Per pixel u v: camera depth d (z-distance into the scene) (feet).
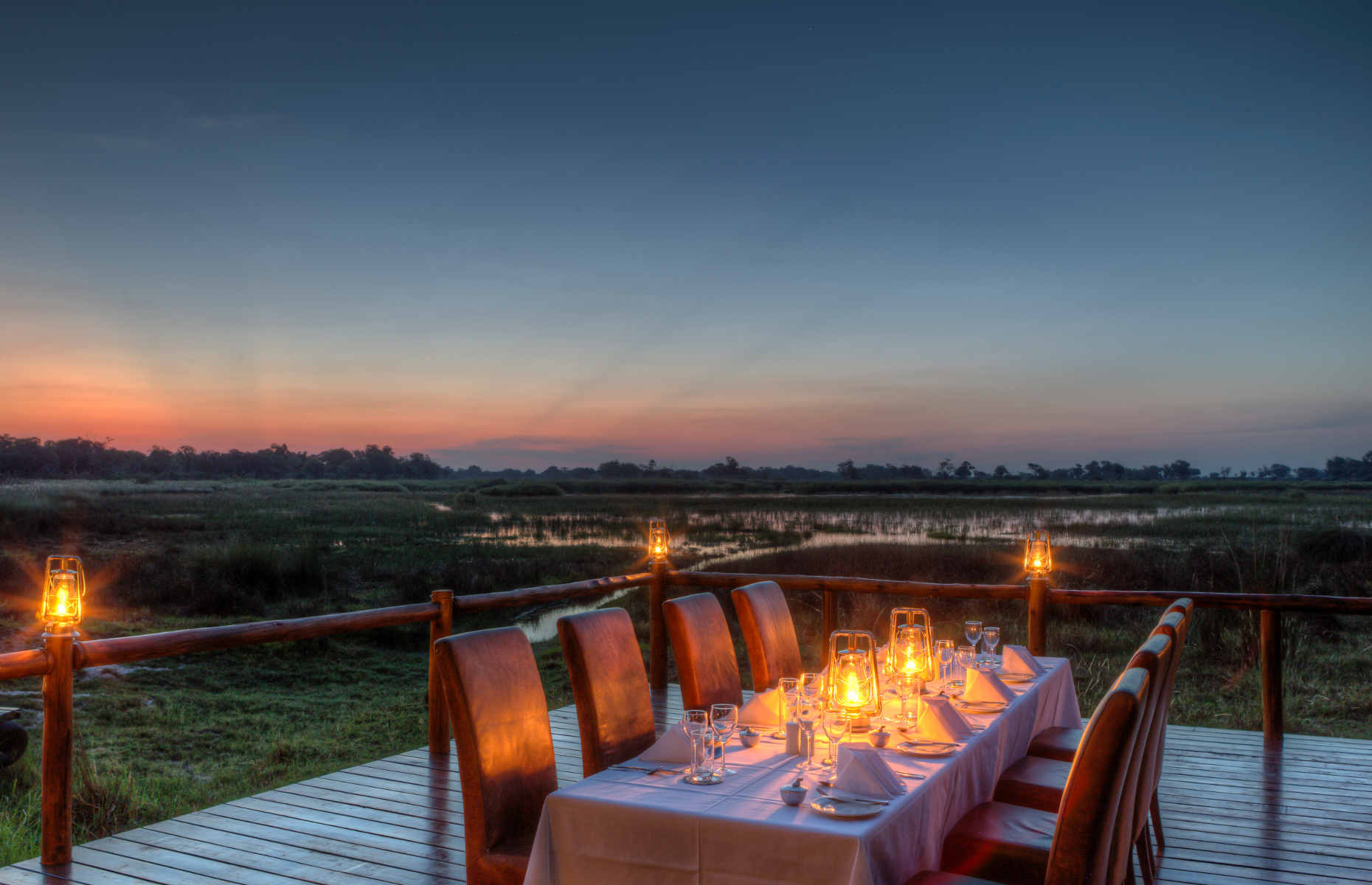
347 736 24.30
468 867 8.75
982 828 8.93
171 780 20.01
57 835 11.47
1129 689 6.95
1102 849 6.88
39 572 47.57
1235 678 26.84
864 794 7.33
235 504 129.80
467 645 9.00
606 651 10.70
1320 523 62.18
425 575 53.01
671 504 154.71
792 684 11.48
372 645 36.45
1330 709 23.43
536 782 9.43
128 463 321.11
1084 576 44.42
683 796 7.51
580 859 7.45
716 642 13.33
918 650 11.71
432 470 399.65
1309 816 13.28
